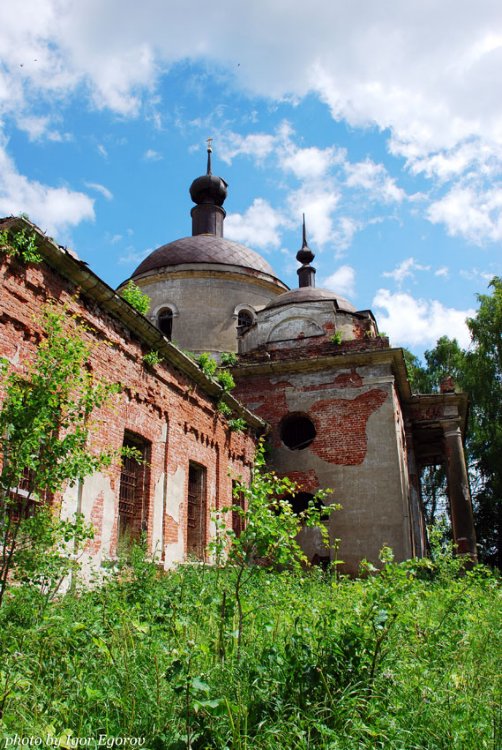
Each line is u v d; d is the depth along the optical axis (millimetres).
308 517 6066
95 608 6781
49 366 6328
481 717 4586
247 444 19172
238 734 3896
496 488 30344
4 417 5949
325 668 4941
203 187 28266
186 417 14953
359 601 6441
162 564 12664
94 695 4164
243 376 21953
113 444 11453
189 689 4094
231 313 24734
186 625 5781
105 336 11516
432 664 5910
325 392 20938
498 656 6508
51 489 6184
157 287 25203
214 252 25734
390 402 20172
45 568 6410
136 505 12703
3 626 5910
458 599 7941
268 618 6480
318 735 4219
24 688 4531
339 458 20062
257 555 6074
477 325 33438
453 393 22953
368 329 22500
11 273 9133
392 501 19094
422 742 4234
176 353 13961
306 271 29719
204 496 15680
